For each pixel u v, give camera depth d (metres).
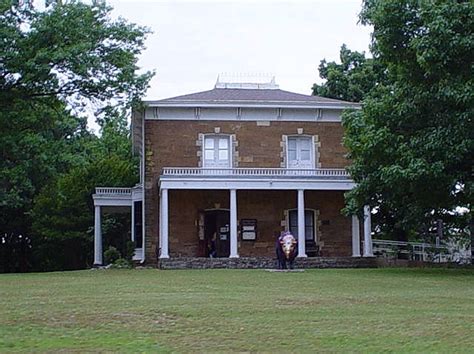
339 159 35.97
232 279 21.22
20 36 29.80
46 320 11.43
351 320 11.45
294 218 35.59
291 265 28.36
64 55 29.28
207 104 35.00
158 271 27.34
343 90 46.19
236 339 9.66
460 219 30.56
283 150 35.72
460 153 22.84
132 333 10.19
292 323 11.12
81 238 45.69
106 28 31.69
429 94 23.41
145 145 35.03
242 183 33.72
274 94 37.50
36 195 48.03
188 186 33.41
